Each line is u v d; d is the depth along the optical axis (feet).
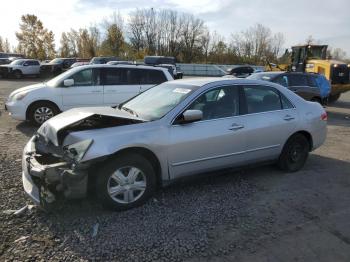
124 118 14.11
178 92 16.05
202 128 15.03
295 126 18.11
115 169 13.17
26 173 13.74
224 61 205.46
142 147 13.57
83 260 10.45
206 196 15.23
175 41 211.41
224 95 16.15
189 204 14.38
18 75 100.32
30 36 198.18
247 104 16.74
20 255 10.60
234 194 15.55
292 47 65.98
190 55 211.00
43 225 12.38
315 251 11.23
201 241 11.62
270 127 17.10
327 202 15.02
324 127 19.72
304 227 12.76
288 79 40.93
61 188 12.42
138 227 12.41
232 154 16.07
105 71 31.55
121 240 11.55
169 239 11.68
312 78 42.52
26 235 11.70
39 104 29.58
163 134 14.07
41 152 13.98
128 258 10.61
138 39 211.00
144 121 14.33
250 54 210.59
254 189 16.21
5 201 14.14
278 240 11.82
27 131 27.58
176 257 10.72
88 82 30.96
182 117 14.64
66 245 11.19
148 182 13.93
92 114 14.05
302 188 16.55
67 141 13.30
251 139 16.51
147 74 33.06
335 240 11.93
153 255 10.78
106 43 194.59
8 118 33.09
